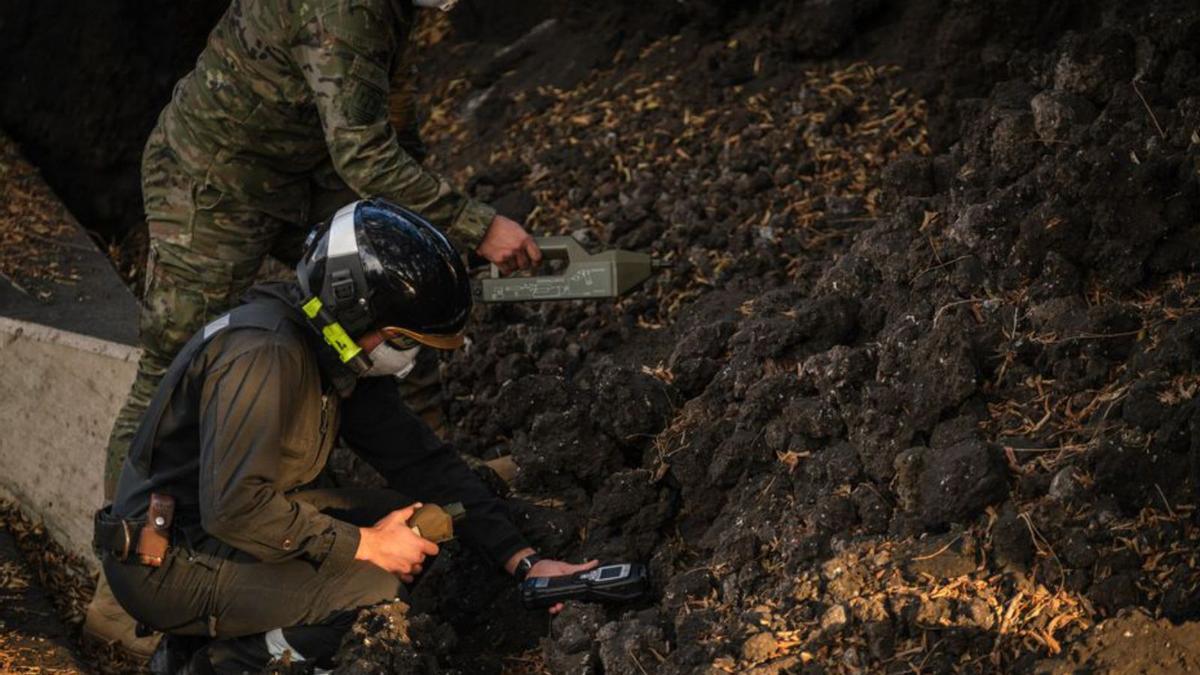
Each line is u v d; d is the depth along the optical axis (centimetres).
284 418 294
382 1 331
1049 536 278
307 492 338
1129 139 346
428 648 311
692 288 448
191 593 311
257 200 370
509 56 607
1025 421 307
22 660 370
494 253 352
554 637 318
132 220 628
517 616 341
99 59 608
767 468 339
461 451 429
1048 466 291
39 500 454
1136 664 252
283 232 389
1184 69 357
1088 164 331
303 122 359
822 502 309
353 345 294
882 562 288
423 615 314
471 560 352
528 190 524
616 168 515
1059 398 308
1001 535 279
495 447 428
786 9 537
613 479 352
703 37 561
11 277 525
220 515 289
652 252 466
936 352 312
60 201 581
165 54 620
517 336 444
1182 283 319
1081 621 265
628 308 444
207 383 292
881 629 272
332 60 331
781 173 474
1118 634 257
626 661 295
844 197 454
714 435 347
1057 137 361
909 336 328
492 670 329
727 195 475
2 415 457
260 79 350
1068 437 298
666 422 363
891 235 370
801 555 304
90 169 618
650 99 541
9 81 605
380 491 342
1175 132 342
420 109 609
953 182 378
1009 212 343
